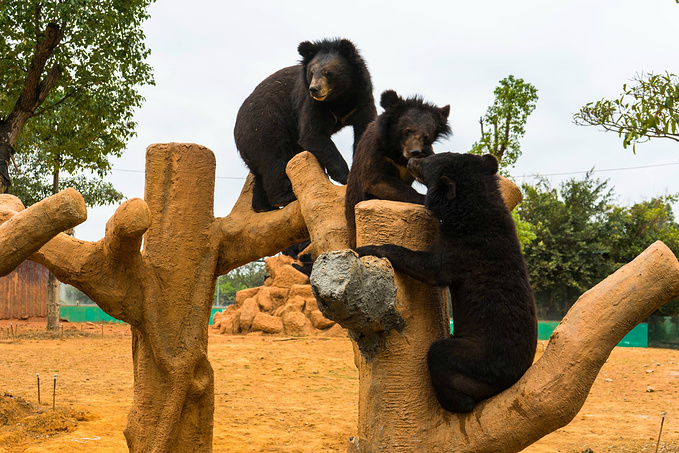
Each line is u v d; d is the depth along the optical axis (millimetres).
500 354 3797
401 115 5289
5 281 30203
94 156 19016
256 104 6430
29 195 25797
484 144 24781
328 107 6297
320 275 3479
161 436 5605
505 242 4008
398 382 3994
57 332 23812
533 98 24578
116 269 5301
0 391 10953
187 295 5789
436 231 4320
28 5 15039
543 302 36938
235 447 8266
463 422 3811
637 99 7695
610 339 3441
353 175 5172
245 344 20219
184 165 5914
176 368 5617
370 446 4031
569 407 3471
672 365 17219
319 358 17891
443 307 4332
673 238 36000
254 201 6523
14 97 16906
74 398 10883
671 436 9508
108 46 16750
